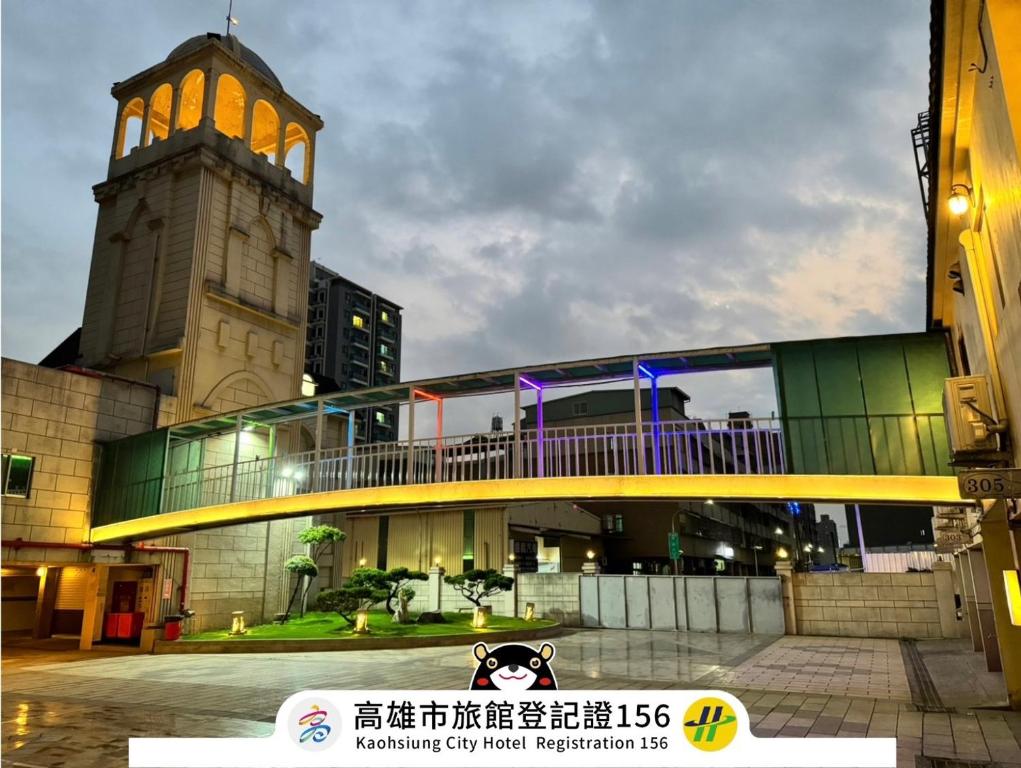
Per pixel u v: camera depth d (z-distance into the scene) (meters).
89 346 25.48
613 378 13.50
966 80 6.97
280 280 27.28
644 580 24.94
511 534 29.39
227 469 22.55
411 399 14.33
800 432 10.83
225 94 29.19
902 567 28.94
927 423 10.35
